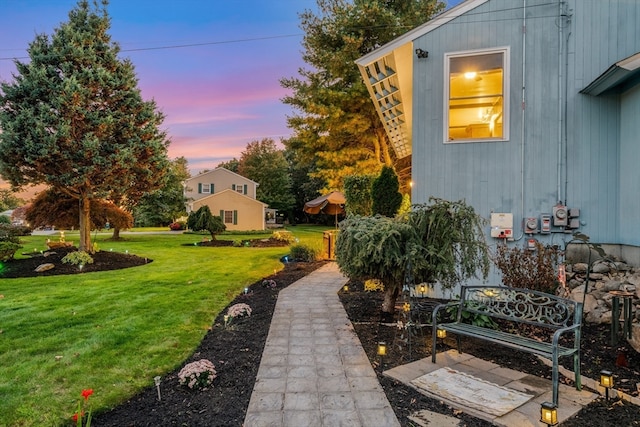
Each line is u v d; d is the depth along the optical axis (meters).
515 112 5.95
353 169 15.08
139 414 2.64
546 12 5.84
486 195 6.06
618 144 5.68
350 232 4.62
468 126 6.21
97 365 3.44
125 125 11.20
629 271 5.10
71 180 10.33
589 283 5.11
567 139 5.79
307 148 16.59
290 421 2.53
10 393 2.90
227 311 5.43
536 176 5.88
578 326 2.96
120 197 12.08
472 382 3.10
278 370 3.39
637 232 5.20
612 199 5.70
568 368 3.39
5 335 4.29
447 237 4.31
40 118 9.80
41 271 9.09
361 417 2.58
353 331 4.54
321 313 5.36
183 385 3.04
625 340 3.93
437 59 6.27
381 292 6.60
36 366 3.41
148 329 4.50
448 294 6.18
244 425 2.48
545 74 5.85
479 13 6.07
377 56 6.54
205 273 8.66
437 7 15.13
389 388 3.04
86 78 10.33
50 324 4.71
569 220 5.70
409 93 7.64
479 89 6.14
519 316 3.70
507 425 2.45
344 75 14.62
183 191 25.25
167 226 34.62
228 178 34.84
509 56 5.95
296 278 8.20
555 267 5.42
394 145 12.66
